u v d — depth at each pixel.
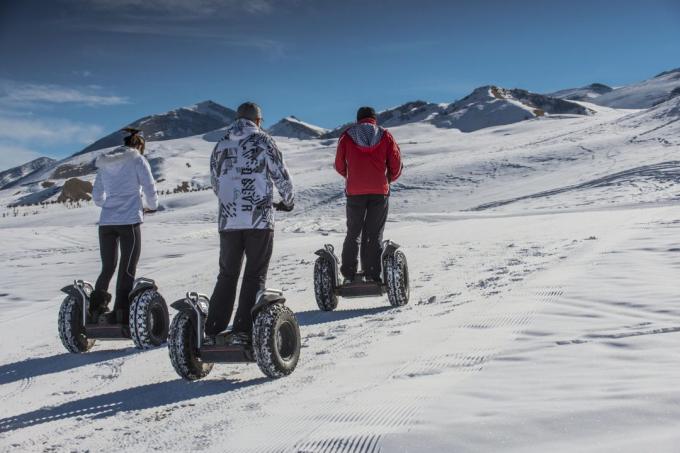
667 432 2.22
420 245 12.38
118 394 4.22
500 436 2.38
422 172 64.31
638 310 4.68
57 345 6.14
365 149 6.57
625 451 2.09
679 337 3.72
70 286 5.69
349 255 6.69
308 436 2.79
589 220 15.74
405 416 2.82
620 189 38.22
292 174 85.56
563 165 59.75
